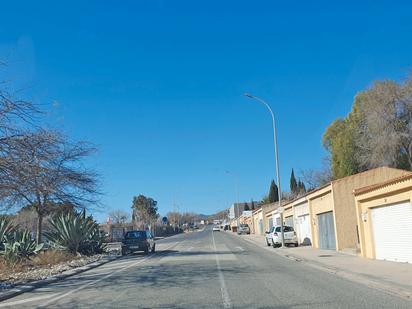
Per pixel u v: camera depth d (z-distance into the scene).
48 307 12.62
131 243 36.62
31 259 28.36
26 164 16.20
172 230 129.25
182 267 23.06
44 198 28.06
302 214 43.25
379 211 23.47
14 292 15.55
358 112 55.00
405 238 20.89
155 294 14.23
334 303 11.89
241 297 13.18
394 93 46.88
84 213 36.22
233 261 26.23
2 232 28.12
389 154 47.06
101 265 27.53
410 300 12.33
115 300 13.37
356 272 18.34
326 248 34.84
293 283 16.12
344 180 32.31
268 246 43.16
